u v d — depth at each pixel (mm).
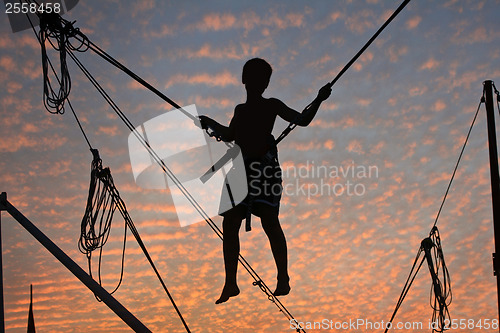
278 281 6410
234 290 6422
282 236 6465
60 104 7711
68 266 8344
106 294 8289
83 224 8398
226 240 6508
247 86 6648
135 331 8172
